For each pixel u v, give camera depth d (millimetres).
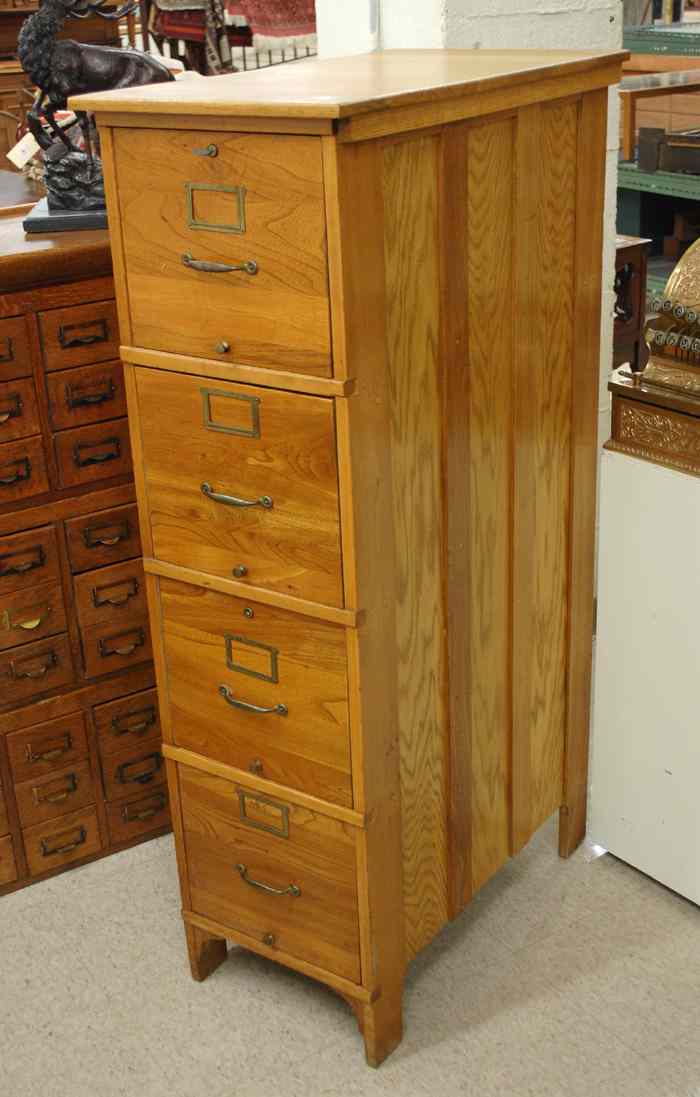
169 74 2533
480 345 1976
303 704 1974
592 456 2373
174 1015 2283
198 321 1823
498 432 2076
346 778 1972
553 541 2326
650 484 2238
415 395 1866
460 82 1733
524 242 2014
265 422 1815
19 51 2402
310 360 1728
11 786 2541
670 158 5426
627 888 2533
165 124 1720
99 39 3566
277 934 2193
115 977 2377
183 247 1790
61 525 2441
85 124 2484
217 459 1898
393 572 1905
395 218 1729
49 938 2477
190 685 2117
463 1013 2250
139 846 2746
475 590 2123
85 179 2465
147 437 1969
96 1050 2213
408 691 2021
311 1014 2275
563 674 2473
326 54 2977
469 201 1861
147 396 1939
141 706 2645
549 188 2045
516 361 2072
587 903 2494
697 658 2260
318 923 2121
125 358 1928
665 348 2166
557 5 2893
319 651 1918
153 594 2094
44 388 2334
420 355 1855
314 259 1660
